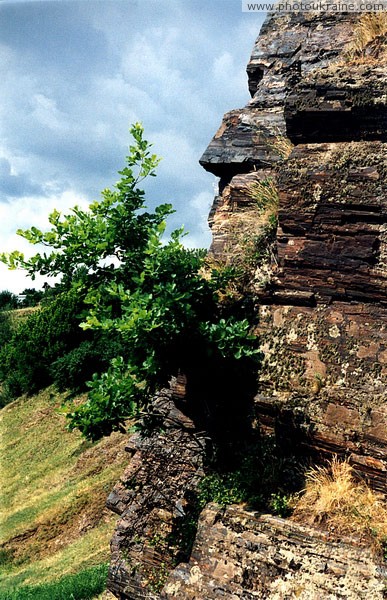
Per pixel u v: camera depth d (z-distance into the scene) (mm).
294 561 5039
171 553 6852
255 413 6098
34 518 21406
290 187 6156
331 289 5988
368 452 5414
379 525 5062
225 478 6004
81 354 31312
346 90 6105
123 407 6020
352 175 5930
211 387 6359
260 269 6484
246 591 5043
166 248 6137
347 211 5898
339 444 5543
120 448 23297
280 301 6262
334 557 4953
